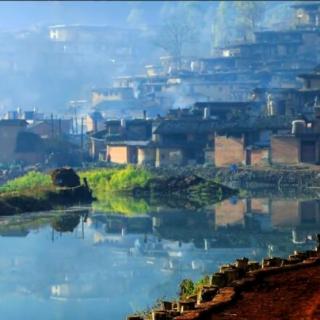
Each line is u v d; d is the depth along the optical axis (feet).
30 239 603.26
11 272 483.51
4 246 572.51
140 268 496.64
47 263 511.40
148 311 324.19
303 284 254.88
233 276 260.21
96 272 484.33
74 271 488.44
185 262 512.63
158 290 431.43
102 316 385.29
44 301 416.46
